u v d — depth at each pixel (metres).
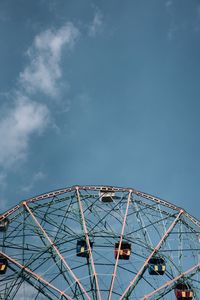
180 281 51.00
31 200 56.84
